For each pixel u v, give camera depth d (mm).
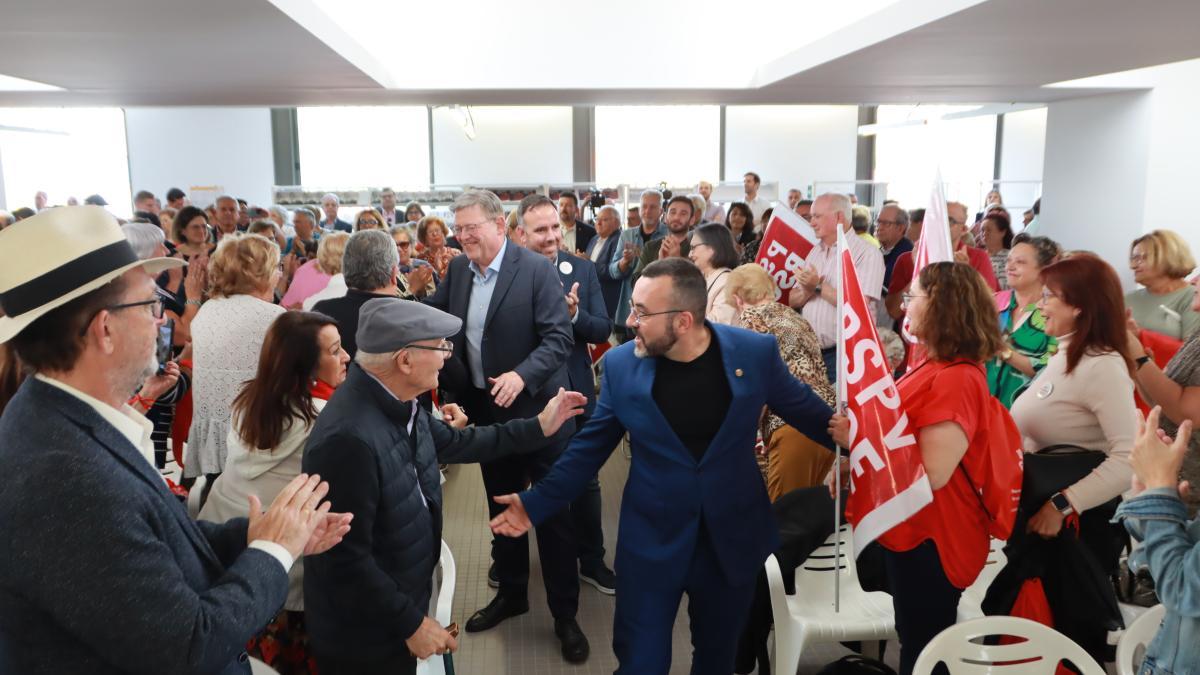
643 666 2088
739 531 2102
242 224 9102
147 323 1265
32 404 1172
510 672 2906
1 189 11828
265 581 1320
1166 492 1502
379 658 1888
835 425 2217
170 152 13875
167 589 1162
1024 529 2307
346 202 11977
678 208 5504
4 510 1102
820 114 14562
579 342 3367
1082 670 1796
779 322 3139
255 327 2863
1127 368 2301
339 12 6469
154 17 4156
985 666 1824
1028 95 7840
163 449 3510
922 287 2172
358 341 1889
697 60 7059
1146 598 2834
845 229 4344
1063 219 8391
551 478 2221
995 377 3389
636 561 2115
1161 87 7418
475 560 3803
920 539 2139
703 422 2086
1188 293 3639
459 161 14469
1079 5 3846
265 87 7082
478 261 2967
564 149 14508
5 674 1157
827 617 2430
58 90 7371
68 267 1170
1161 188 7527
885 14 4770
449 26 6934
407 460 1924
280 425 2227
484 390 3021
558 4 6934
